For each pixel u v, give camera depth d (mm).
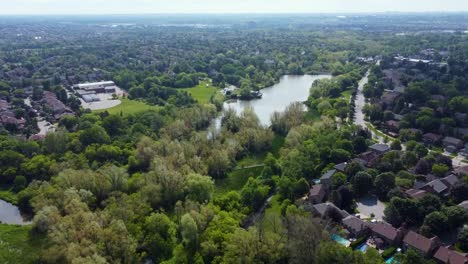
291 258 133125
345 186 177125
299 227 140125
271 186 194625
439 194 175750
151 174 189125
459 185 173375
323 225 151000
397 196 170125
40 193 181500
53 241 145125
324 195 181125
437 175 194500
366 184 183375
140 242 151500
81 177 185000
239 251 133625
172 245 152375
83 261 129250
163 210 172125
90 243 140125
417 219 158875
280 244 137250
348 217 160250
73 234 145250
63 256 139000
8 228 169125
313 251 131500
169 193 180125
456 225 153125
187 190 181750
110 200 173000
